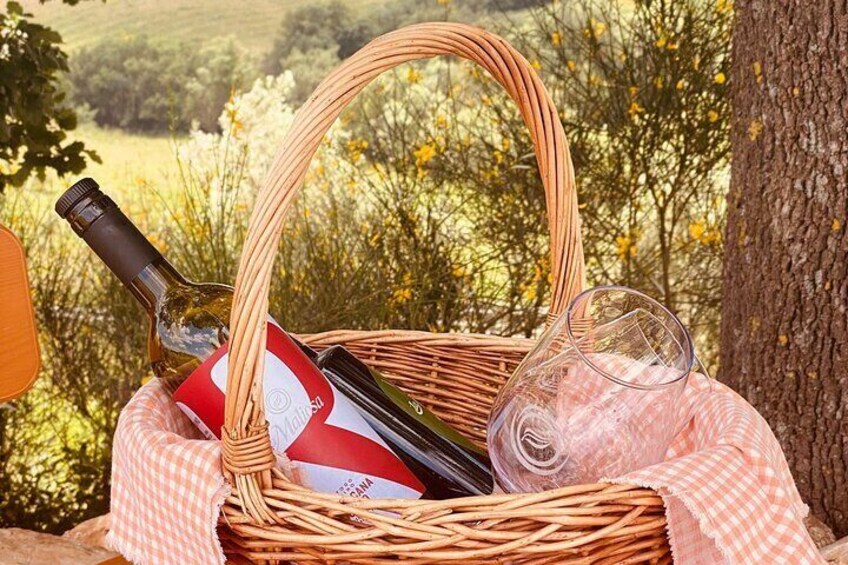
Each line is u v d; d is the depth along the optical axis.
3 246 1.05
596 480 0.80
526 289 2.54
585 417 0.80
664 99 2.50
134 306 2.47
